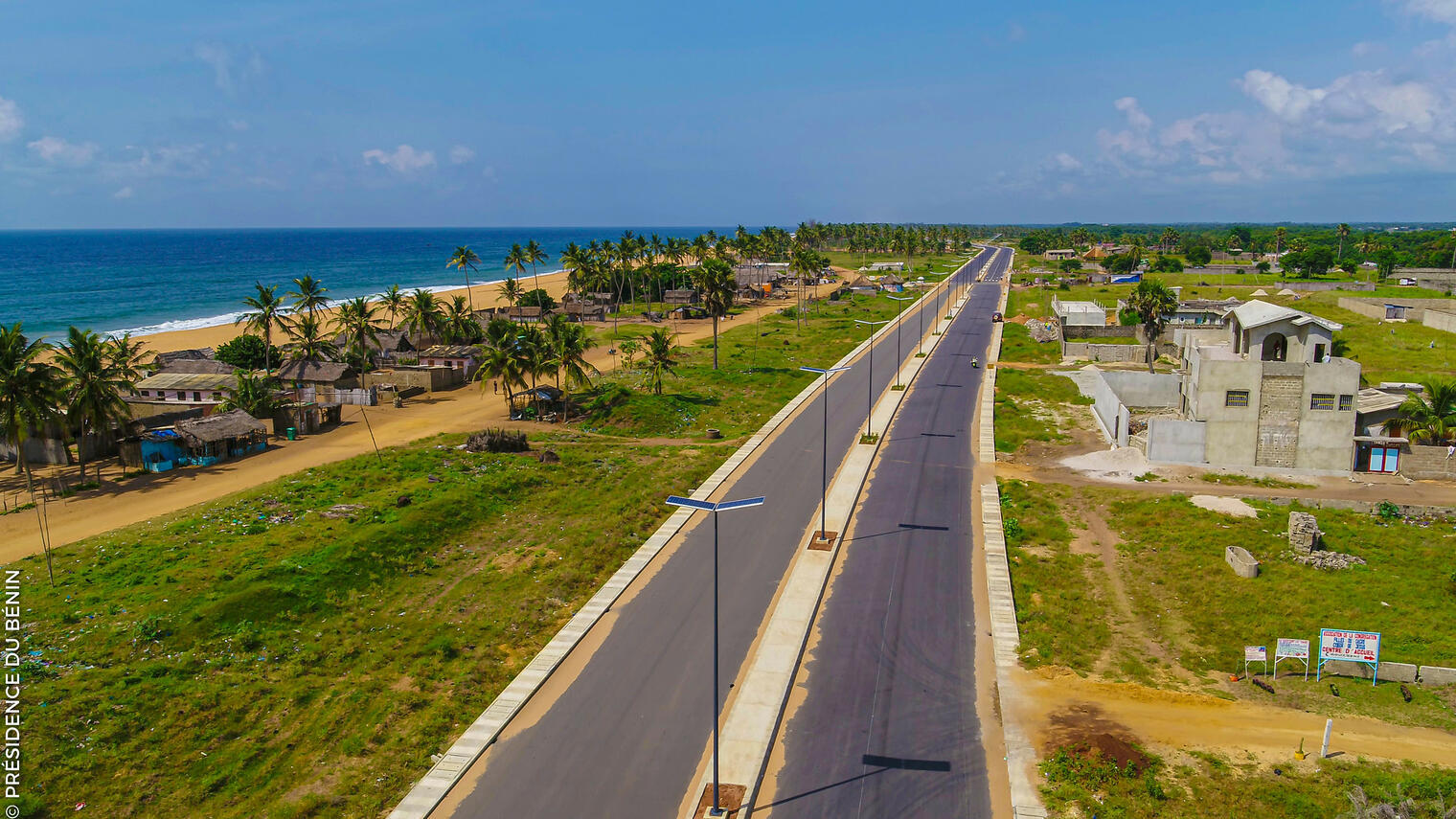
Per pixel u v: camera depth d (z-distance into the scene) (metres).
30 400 67.38
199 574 50.03
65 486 70.50
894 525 58.81
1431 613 44.06
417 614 47.25
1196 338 82.94
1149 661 40.94
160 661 41.16
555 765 33.62
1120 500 61.94
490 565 53.94
